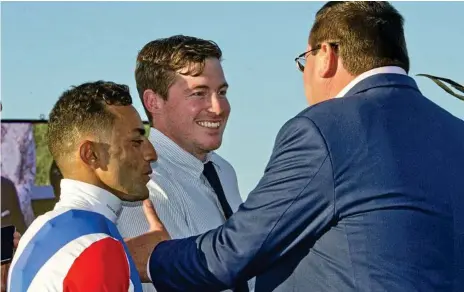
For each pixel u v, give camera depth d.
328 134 2.01
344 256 1.98
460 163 2.04
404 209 1.95
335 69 2.18
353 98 2.09
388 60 2.15
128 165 2.02
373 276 1.93
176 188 2.68
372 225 1.95
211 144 2.73
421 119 2.06
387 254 1.94
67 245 1.85
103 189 2.01
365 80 2.12
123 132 2.02
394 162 1.98
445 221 1.97
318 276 2.02
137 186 2.04
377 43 2.14
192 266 2.14
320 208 2.00
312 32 2.24
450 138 2.07
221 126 2.76
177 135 2.74
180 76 2.72
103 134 2.00
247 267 2.09
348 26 2.15
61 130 2.01
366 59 2.13
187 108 2.71
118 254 1.86
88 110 2.00
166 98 2.74
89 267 1.81
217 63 2.76
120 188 2.01
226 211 2.77
